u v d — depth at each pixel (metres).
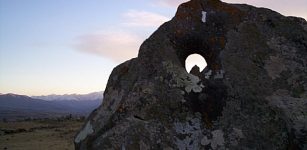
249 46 4.88
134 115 4.65
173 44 4.93
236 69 4.80
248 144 4.56
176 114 4.67
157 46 4.90
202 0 5.05
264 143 4.57
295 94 4.72
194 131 4.61
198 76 4.84
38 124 32.97
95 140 4.77
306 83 4.77
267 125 4.62
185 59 5.04
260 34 4.94
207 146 4.56
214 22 4.95
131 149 4.52
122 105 4.70
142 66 4.87
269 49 4.90
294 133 4.59
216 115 4.66
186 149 4.55
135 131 4.58
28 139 20.83
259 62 4.84
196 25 4.95
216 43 4.88
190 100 4.70
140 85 4.75
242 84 4.74
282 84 4.77
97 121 4.93
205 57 4.98
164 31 4.96
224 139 4.58
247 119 4.64
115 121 4.68
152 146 4.54
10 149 16.86
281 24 5.03
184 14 5.00
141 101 4.68
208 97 4.70
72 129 26.58
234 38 4.89
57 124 32.44
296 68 4.84
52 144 18.12
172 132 4.61
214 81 4.78
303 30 5.03
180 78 4.77
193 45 4.96
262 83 4.76
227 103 4.70
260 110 4.67
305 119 4.61
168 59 4.84
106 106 5.03
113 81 5.23
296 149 4.56
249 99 4.70
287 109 4.66
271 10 5.10
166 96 4.70
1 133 24.62
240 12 5.01
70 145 17.53
